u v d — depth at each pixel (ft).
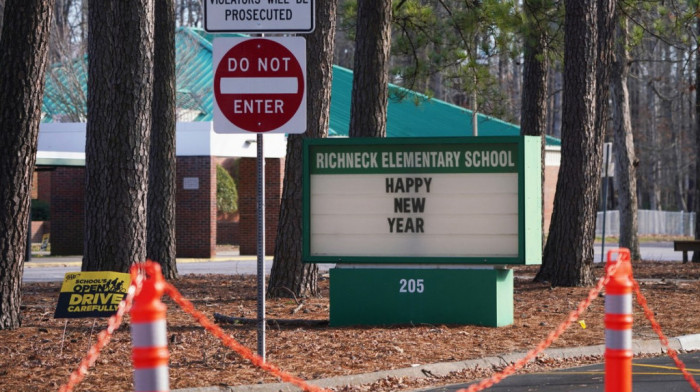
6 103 95.66
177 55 383.86
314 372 80.53
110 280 87.20
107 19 122.52
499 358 87.97
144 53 123.85
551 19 192.03
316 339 96.73
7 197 97.04
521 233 102.73
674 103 615.16
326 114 137.69
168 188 176.24
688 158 606.55
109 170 123.65
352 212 107.65
